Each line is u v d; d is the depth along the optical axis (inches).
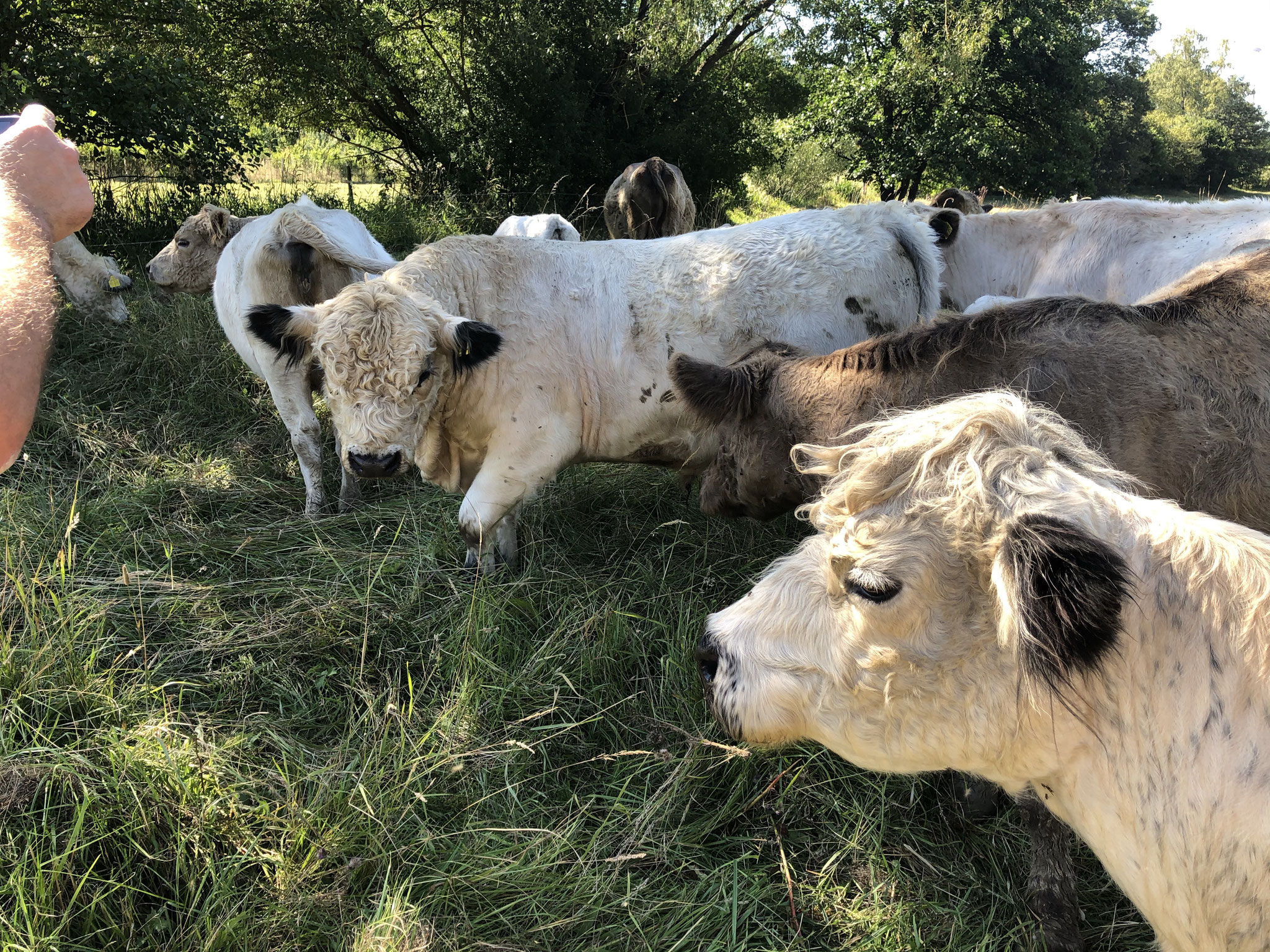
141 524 110.3
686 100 444.8
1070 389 71.0
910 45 496.7
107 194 253.3
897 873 68.1
